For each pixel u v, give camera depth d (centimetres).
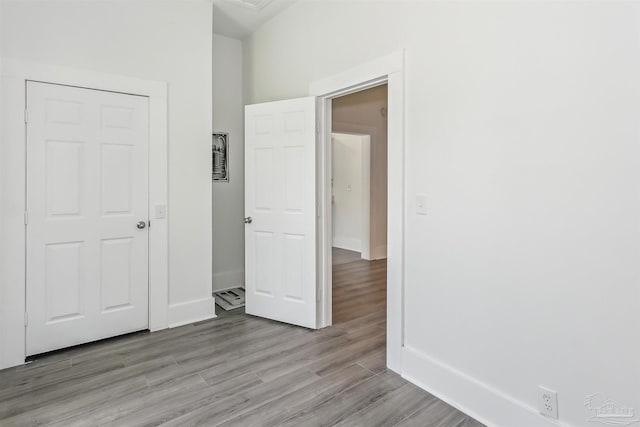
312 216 296
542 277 160
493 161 177
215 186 396
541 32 157
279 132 310
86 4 263
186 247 314
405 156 224
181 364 240
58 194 256
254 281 331
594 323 145
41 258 251
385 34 234
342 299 383
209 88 323
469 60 186
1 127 235
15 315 241
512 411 171
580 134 146
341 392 208
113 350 262
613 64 137
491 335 181
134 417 185
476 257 187
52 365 239
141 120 289
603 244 141
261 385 215
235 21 356
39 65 246
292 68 323
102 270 275
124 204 283
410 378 223
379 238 591
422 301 217
